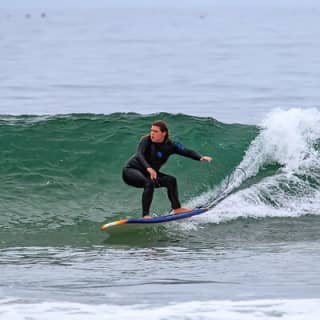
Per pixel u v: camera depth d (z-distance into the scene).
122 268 35.25
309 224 44.97
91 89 116.25
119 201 48.44
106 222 45.47
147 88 117.62
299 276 33.28
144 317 27.34
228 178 51.91
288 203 48.50
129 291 30.97
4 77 132.38
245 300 29.39
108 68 153.00
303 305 28.56
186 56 185.25
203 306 28.56
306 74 138.75
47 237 42.22
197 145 55.56
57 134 55.34
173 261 36.69
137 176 43.62
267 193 49.38
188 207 48.47
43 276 33.72
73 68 152.62
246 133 57.41
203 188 50.75
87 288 31.53
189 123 58.84
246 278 33.06
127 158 53.31
